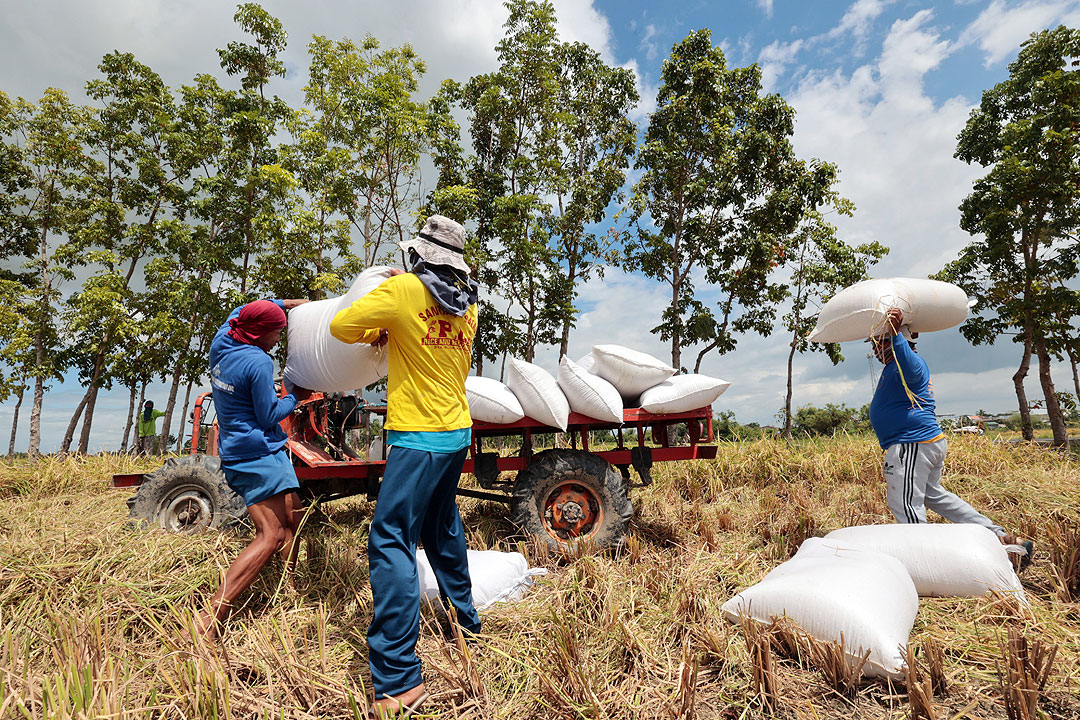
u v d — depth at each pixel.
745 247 16.98
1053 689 1.76
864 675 1.88
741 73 17.53
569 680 1.80
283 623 2.11
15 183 17.56
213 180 16.56
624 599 2.43
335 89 15.78
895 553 2.58
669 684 1.84
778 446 6.40
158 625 1.97
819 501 4.88
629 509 3.41
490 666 2.00
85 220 17.61
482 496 3.75
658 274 17.97
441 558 2.18
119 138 17.89
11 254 18.39
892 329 3.14
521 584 2.70
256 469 2.32
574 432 3.98
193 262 17.53
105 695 1.51
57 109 17.34
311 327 3.17
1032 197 14.58
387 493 1.88
